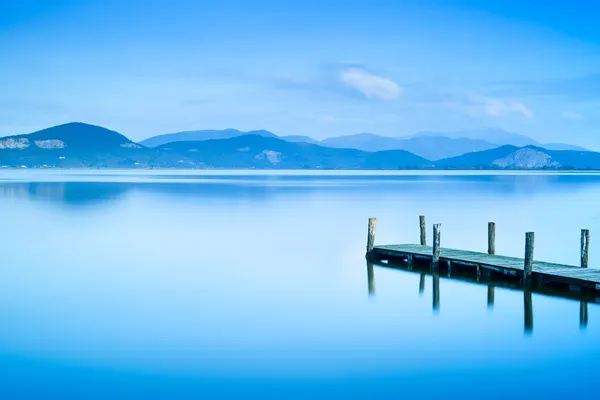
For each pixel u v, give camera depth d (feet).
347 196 272.51
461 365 52.85
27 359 53.72
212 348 56.70
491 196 273.75
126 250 111.55
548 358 54.44
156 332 61.11
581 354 55.42
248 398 46.57
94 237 128.88
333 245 120.16
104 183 420.77
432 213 186.19
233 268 94.48
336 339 59.31
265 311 69.00
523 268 79.46
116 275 88.38
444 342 58.49
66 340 58.49
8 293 76.79
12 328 62.18
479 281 83.05
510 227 150.71
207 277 87.25
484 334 60.90
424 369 51.98
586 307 69.72
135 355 54.75
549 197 265.75
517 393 47.60
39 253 107.24
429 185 404.98
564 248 116.98
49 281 83.87
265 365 52.65
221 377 50.34
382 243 124.88
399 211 193.47
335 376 50.62
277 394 47.21
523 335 60.44
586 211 193.26
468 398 46.78
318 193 297.74
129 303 72.18
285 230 143.54
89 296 75.41
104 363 53.01
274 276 88.28
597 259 104.32
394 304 72.08
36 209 193.88
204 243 121.49
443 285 81.30
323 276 88.07
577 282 73.51
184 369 51.78
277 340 58.85
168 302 72.84
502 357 54.75
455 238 131.54
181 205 214.48
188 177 632.79
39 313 67.62
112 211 188.65
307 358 54.24
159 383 49.03
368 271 91.66
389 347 57.06
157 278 86.48
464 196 273.33
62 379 49.70
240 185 397.19
